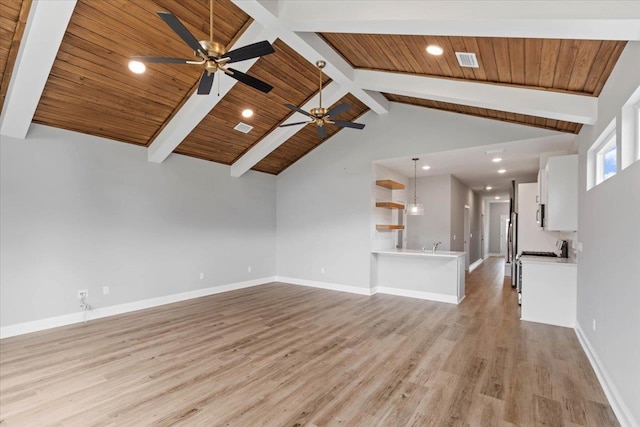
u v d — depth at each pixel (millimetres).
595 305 3039
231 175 6512
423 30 2613
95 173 4527
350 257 6332
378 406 2391
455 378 2814
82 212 4391
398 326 4234
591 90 3143
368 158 6086
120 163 4801
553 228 4234
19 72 3145
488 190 10445
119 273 4773
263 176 7207
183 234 5641
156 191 5254
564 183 4184
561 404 2414
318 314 4785
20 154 3871
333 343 3627
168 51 3631
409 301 5594
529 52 2791
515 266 6879
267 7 2945
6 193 3764
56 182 4160
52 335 3832
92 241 4484
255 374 2883
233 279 6516
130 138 4836
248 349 3447
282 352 3373
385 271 6305
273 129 5867
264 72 4426
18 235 3848
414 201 7672
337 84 4879
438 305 5332
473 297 5945
